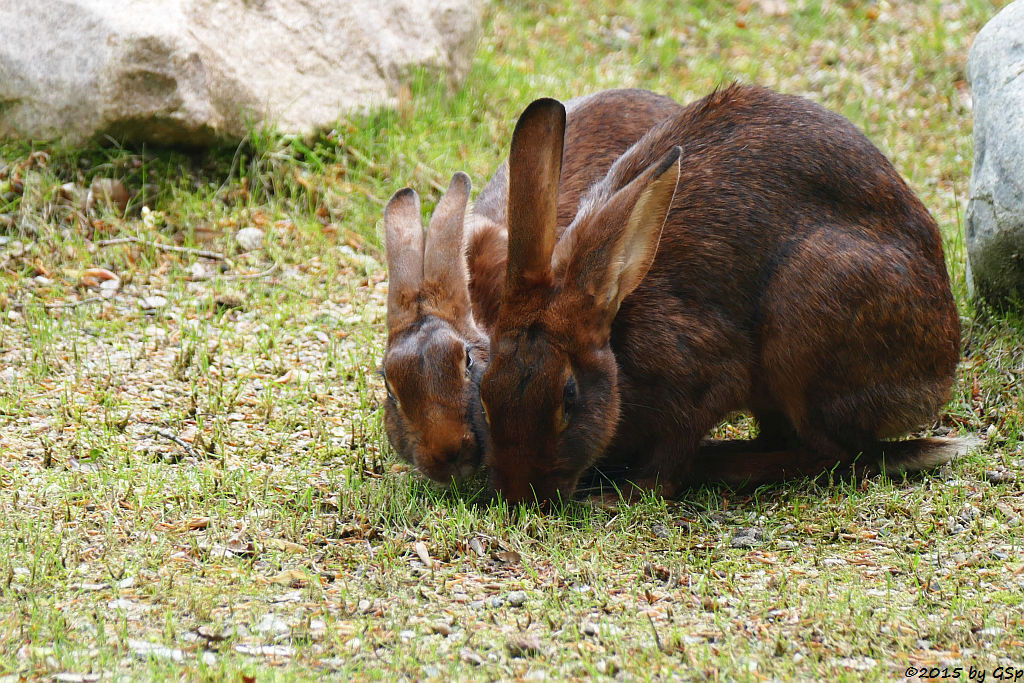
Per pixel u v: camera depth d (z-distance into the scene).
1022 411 10.76
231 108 15.35
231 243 14.55
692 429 9.70
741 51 21.12
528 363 8.38
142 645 7.18
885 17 21.75
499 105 17.86
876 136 17.97
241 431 10.66
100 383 11.39
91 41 14.68
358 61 16.52
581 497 9.63
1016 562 8.34
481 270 9.80
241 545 8.53
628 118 11.98
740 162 9.84
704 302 9.55
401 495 9.25
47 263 13.84
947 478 9.77
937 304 9.99
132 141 15.10
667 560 8.50
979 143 12.05
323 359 12.27
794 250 9.63
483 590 8.03
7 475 9.49
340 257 14.49
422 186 15.62
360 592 7.97
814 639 7.36
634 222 8.53
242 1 15.76
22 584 7.86
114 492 9.12
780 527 9.09
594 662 7.10
